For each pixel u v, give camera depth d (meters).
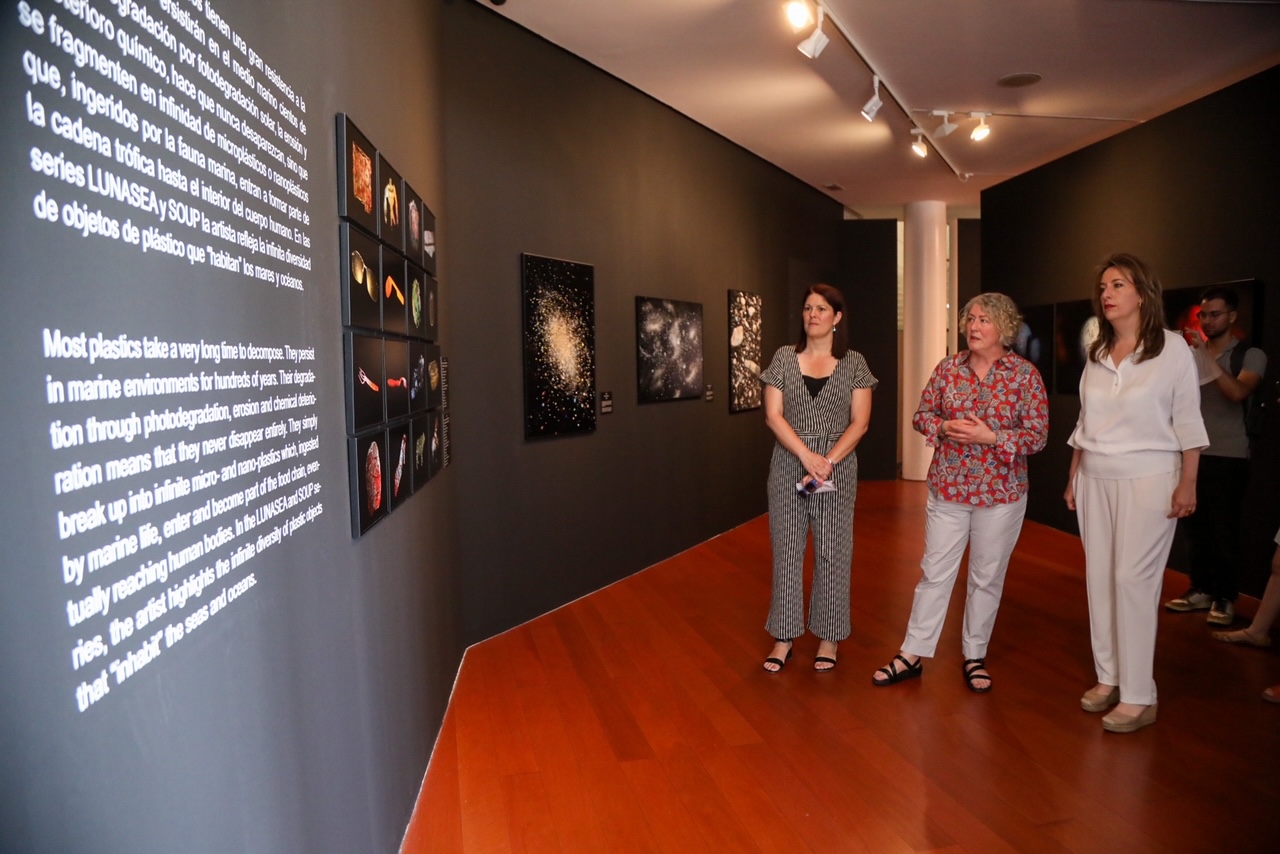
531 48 4.66
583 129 5.15
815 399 3.76
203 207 1.11
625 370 5.61
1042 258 7.15
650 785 2.83
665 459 6.18
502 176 4.37
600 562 5.36
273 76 1.45
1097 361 3.26
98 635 0.82
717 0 4.43
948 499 3.51
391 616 2.38
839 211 10.45
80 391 0.80
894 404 10.30
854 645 4.23
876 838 2.49
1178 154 5.54
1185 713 3.31
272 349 1.40
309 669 1.57
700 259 6.75
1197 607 4.65
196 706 1.04
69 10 0.80
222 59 1.21
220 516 1.14
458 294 4.03
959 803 2.68
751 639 4.35
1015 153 8.05
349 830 1.84
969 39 5.14
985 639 3.65
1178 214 5.55
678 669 3.92
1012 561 5.92
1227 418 4.32
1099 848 2.41
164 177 1.00
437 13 3.70
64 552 0.77
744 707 3.47
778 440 3.85
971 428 3.35
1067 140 7.60
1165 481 3.06
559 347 4.82
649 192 5.94
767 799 2.72
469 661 4.03
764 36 4.96
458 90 4.02
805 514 3.85
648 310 5.84
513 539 4.51
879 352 10.27
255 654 1.27
